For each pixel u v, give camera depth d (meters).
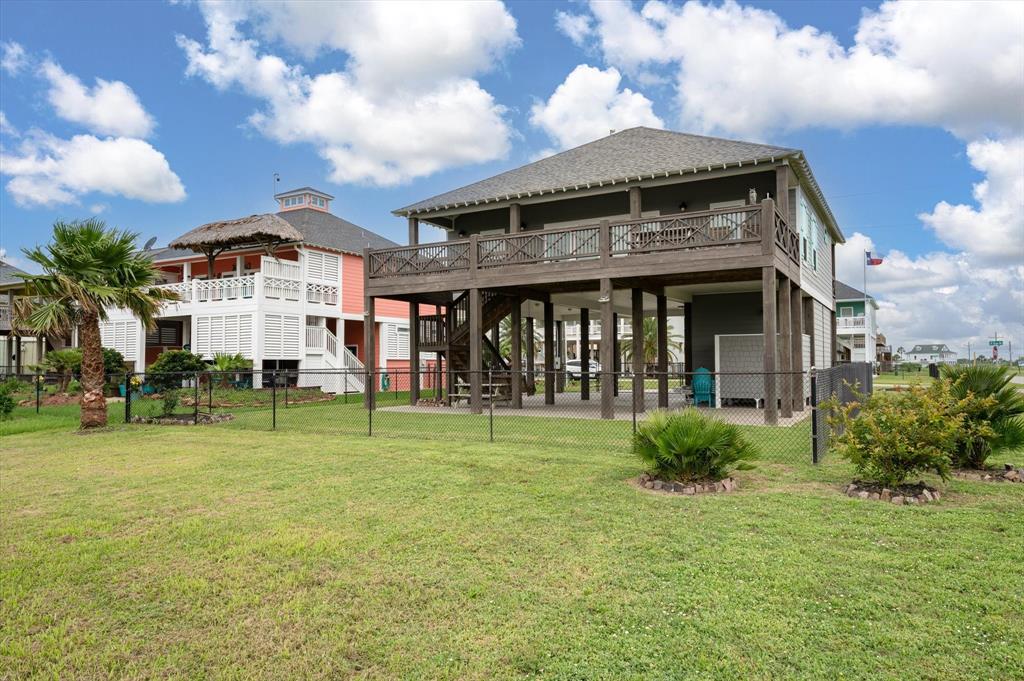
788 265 13.23
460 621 3.42
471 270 15.32
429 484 6.80
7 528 5.36
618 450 9.03
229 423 13.36
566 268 13.98
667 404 16.03
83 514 5.80
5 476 7.65
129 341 24.55
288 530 5.14
